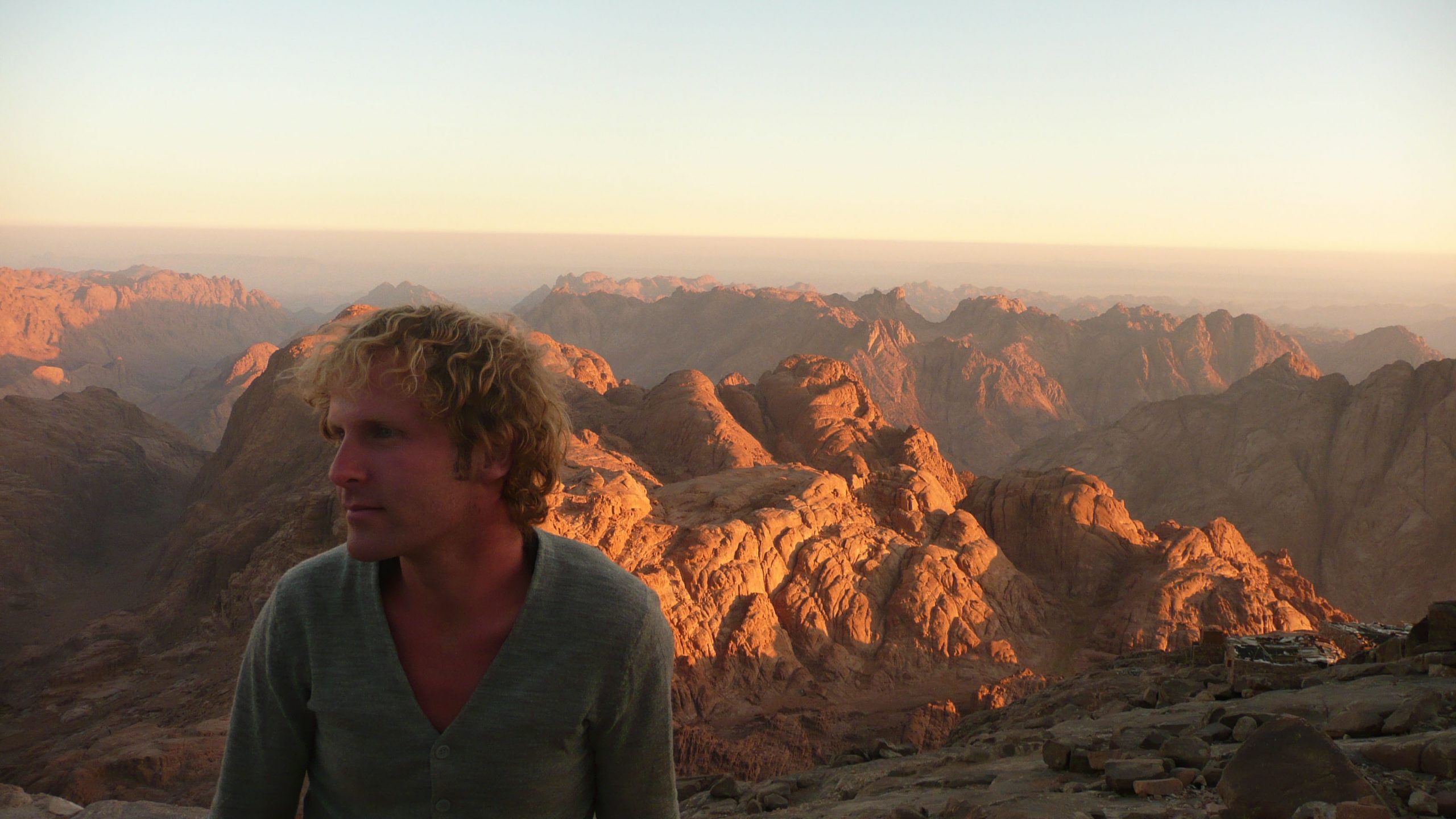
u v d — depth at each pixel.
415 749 1.63
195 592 62.91
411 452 1.52
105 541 104.44
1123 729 6.54
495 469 1.60
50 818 5.19
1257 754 4.18
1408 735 5.28
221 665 49.53
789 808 8.20
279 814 1.81
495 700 1.61
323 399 1.60
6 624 79.25
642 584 1.81
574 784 1.74
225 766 1.81
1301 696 7.08
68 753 38.72
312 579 1.72
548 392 1.67
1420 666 7.90
